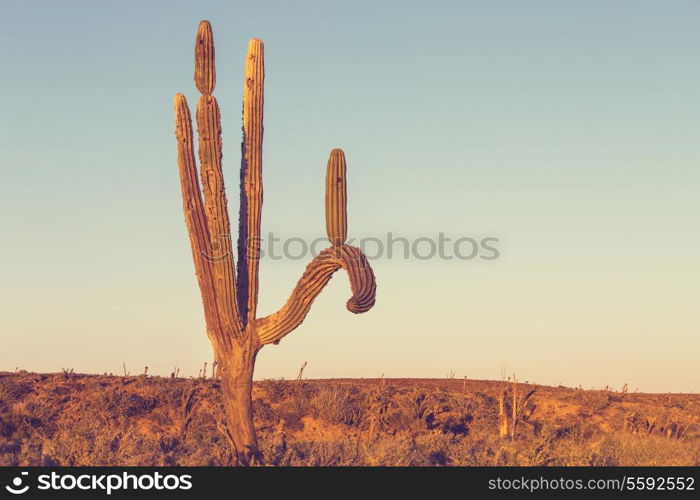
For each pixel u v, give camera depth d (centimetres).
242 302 1769
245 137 1783
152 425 2808
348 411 2936
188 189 1738
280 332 1742
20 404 2822
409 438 2503
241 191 1784
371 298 1655
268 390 3092
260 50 1784
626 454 1992
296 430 2877
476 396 3212
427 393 3142
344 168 1692
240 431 1756
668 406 3284
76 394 2978
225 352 1756
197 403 2923
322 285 1720
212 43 1741
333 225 1688
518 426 2862
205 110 1727
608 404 3238
